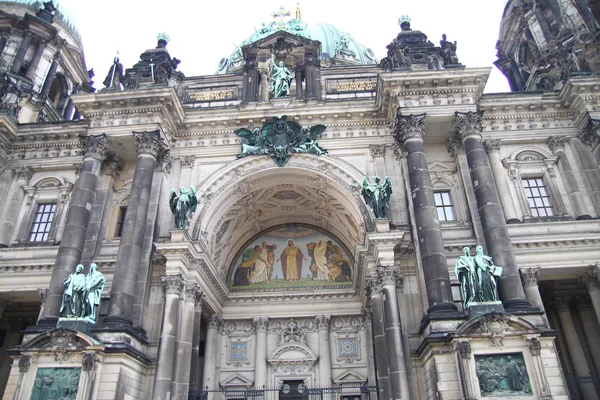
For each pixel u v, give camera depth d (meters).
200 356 37.00
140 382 27.45
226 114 35.56
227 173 34.34
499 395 23.12
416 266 29.95
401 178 33.38
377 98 34.84
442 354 24.59
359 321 38.75
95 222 32.78
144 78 38.72
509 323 24.30
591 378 28.41
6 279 32.69
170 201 31.97
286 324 38.75
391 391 26.89
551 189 33.47
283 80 37.50
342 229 39.56
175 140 36.00
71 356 25.06
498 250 27.94
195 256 31.16
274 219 42.22
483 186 29.95
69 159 36.84
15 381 25.19
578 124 34.81
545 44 44.03
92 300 26.83
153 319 30.00
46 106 44.88
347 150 35.09
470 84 32.91
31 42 46.78
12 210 35.38
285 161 34.47
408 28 42.09
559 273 31.17
